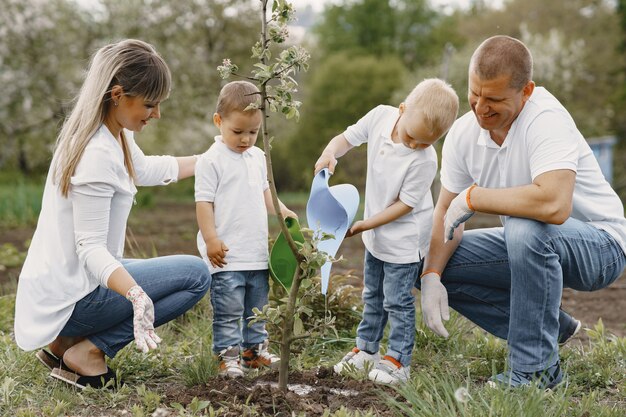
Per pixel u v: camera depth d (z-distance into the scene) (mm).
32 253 3098
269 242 3875
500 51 2908
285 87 2652
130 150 3395
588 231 3227
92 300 3035
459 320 4234
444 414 2639
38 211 12117
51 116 20438
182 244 9305
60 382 3154
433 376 3344
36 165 22672
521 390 2840
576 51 25734
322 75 35438
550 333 3123
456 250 3479
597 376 3373
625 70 30000
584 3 32125
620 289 6242
